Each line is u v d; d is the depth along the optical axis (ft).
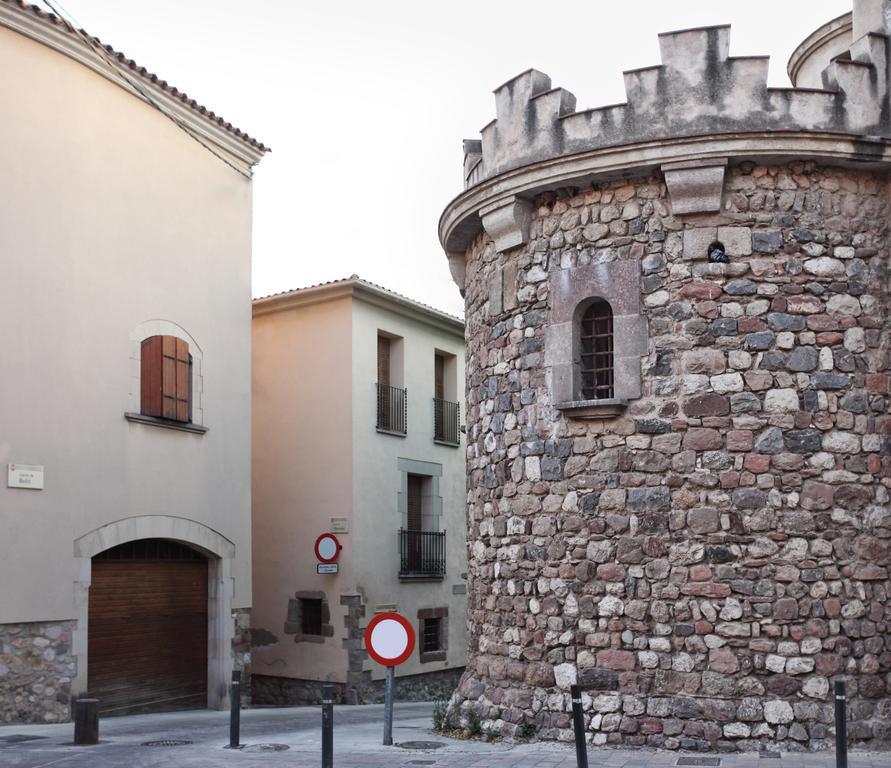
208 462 56.65
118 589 51.65
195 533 55.21
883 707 33.35
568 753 33.45
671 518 34.50
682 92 35.22
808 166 35.04
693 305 34.88
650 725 33.78
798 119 34.65
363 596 66.80
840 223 35.17
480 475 40.34
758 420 34.22
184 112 56.80
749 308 34.63
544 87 38.45
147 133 54.44
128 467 51.21
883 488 34.45
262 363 72.02
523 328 38.32
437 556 74.79
